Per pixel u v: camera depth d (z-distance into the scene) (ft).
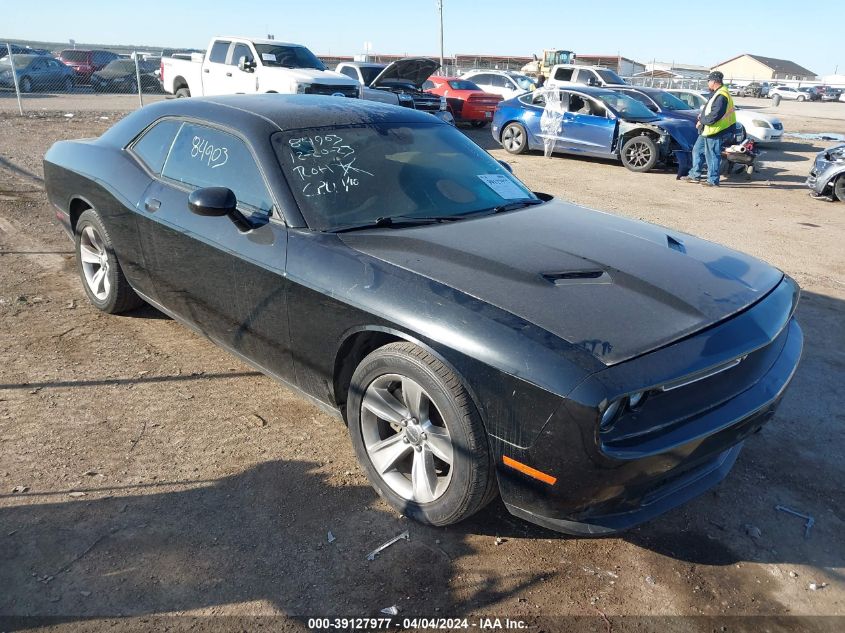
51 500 9.37
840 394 13.67
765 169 47.93
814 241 26.96
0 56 75.41
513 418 7.72
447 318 8.23
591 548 9.01
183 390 12.57
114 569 8.21
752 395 8.80
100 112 57.47
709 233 27.76
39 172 31.94
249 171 11.09
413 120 13.23
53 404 11.83
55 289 17.22
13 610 7.55
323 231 10.12
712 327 8.44
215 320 11.90
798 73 374.22
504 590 8.20
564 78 64.39
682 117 45.14
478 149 13.73
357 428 9.75
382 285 8.91
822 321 17.70
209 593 7.93
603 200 34.24
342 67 60.18
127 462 10.32
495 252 9.52
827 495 10.40
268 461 10.51
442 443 8.71
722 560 8.92
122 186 13.42
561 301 8.35
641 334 7.93
